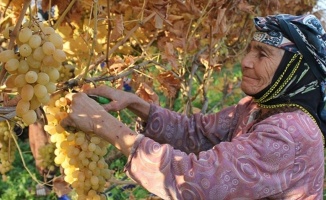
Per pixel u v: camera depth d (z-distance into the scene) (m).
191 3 2.43
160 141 2.31
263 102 2.00
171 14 2.56
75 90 1.94
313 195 1.87
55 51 1.39
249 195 1.76
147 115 2.24
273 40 1.90
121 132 1.77
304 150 1.81
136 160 1.77
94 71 2.73
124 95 2.07
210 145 2.35
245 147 1.78
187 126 2.32
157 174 1.75
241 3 2.78
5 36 1.43
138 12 2.36
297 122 1.83
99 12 2.39
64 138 1.87
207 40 2.92
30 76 1.36
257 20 1.98
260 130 1.82
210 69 2.84
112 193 4.11
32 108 1.45
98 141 1.82
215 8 2.56
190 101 2.92
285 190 1.83
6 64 1.37
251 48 2.01
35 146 3.52
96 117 1.77
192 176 1.74
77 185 1.84
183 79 2.81
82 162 1.82
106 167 1.88
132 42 2.69
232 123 2.29
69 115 1.76
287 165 1.79
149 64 2.42
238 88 4.04
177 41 2.48
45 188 4.71
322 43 1.88
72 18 2.31
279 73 1.91
